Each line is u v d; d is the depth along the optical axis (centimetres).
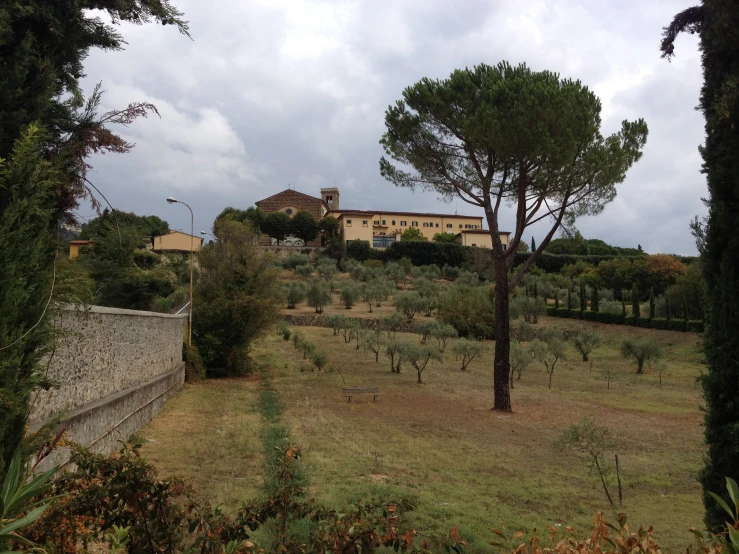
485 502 902
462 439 1459
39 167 332
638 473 1198
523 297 5291
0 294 305
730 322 484
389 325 4344
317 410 1792
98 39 426
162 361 1820
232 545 268
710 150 522
